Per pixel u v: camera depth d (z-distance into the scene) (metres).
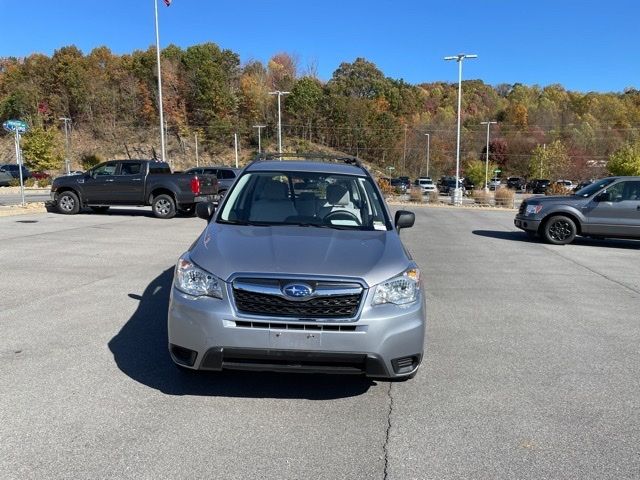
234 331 3.48
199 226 14.48
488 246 12.51
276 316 3.49
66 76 102.19
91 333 5.18
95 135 101.50
